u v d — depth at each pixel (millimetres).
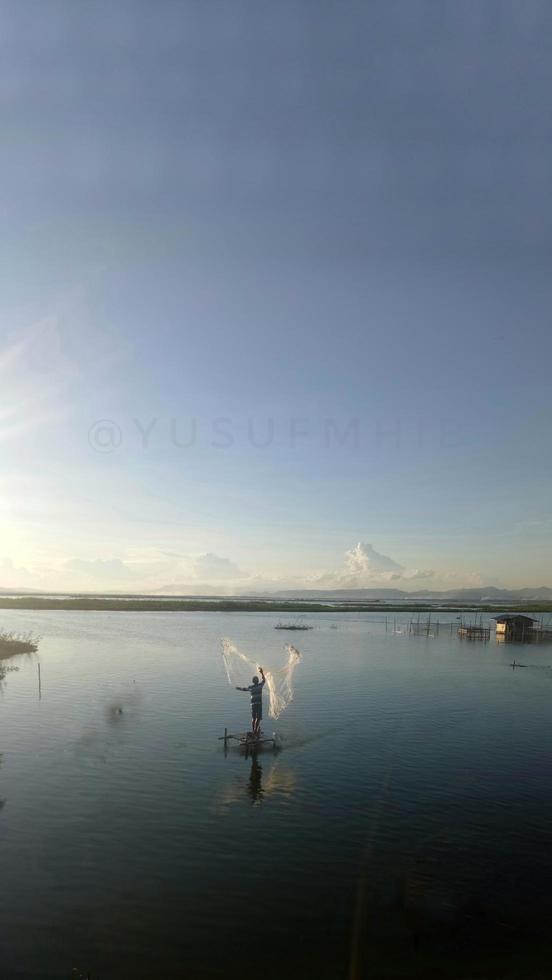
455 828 15758
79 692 33781
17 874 12914
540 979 9906
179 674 41281
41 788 18094
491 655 60719
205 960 10172
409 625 108125
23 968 9914
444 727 27391
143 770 20000
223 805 17078
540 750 23578
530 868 13625
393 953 10500
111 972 9836
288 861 13703
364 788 18797
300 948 10531
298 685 38781
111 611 142250
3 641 55219
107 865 13367
